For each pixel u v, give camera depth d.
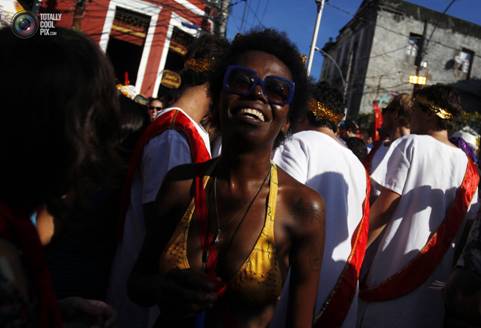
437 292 2.12
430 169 2.20
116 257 1.94
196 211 1.32
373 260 2.26
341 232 1.86
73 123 0.80
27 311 0.71
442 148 2.25
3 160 0.77
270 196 1.33
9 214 0.75
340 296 1.82
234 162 1.32
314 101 2.04
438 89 2.35
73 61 0.81
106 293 1.97
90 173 0.93
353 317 1.89
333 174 1.90
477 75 21.33
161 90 13.70
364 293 2.23
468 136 3.68
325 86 2.12
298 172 1.87
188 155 1.83
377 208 2.26
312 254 1.34
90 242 1.93
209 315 1.26
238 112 1.27
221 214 1.32
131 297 1.34
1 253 0.70
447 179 2.22
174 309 1.19
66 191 0.88
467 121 14.30
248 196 1.33
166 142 1.81
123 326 1.87
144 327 1.87
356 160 2.04
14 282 0.69
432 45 20.83
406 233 2.17
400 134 3.41
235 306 1.26
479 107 21.23
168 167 1.75
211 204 1.34
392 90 20.50
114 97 0.91
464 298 1.58
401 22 20.62
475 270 1.57
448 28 20.92
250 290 1.25
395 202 2.22
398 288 2.12
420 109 2.42
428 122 2.40
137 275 1.37
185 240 1.30
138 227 1.88
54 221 1.04
